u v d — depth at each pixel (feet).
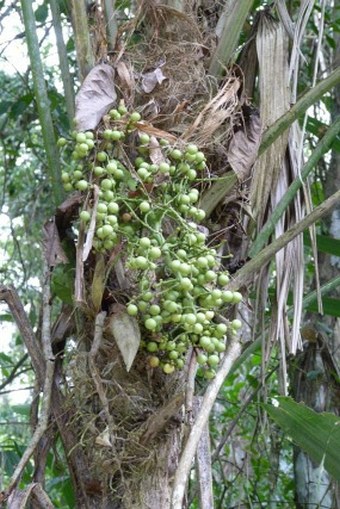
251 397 8.83
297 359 10.27
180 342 5.37
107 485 5.73
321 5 7.13
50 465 9.26
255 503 11.41
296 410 5.66
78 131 5.36
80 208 5.77
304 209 6.82
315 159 6.86
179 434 5.74
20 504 5.26
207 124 5.86
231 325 5.40
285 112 6.63
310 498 10.07
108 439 5.40
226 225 6.50
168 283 5.16
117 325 5.23
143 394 5.68
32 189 14.52
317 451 5.96
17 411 9.64
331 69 11.84
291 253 6.64
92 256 5.71
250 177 6.50
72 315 6.39
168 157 5.57
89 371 5.73
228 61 6.58
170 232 5.61
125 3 7.70
